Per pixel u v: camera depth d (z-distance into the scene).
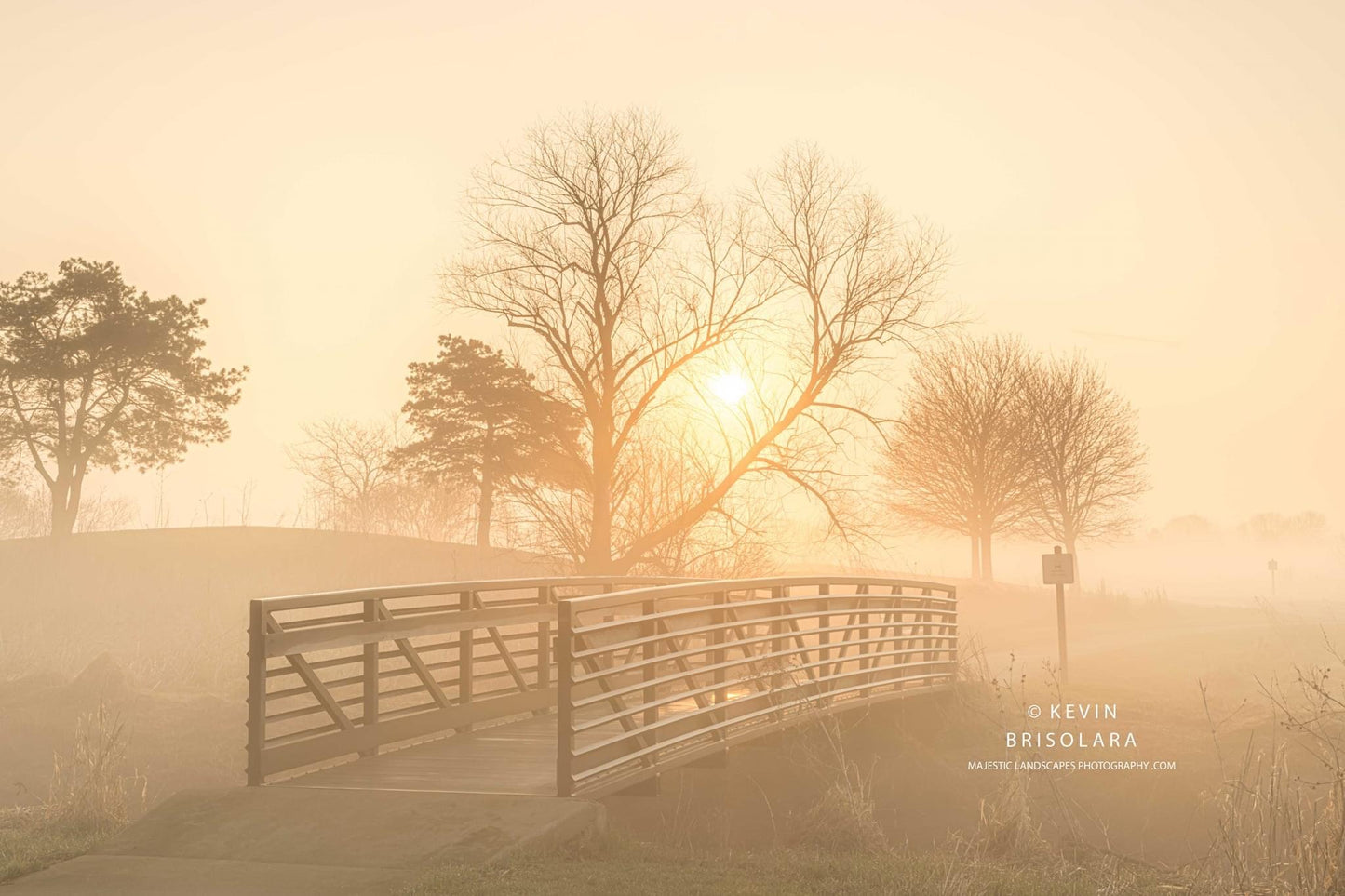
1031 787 13.57
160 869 7.21
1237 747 15.71
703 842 10.73
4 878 7.10
